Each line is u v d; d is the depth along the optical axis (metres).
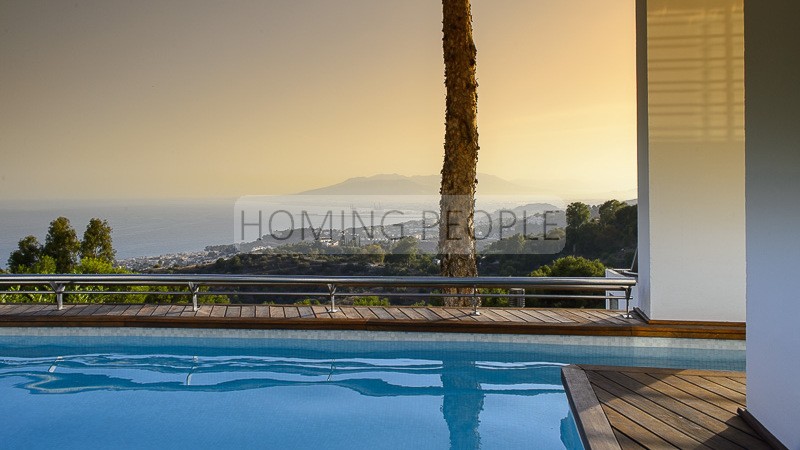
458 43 8.30
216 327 6.34
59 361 5.84
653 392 4.01
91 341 6.37
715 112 5.85
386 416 4.50
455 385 5.13
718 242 5.86
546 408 4.60
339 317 6.41
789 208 2.97
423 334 6.16
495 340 6.07
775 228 3.13
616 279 6.24
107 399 4.89
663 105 5.89
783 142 3.03
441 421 4.38
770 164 3.18
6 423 4.40
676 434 3.30
